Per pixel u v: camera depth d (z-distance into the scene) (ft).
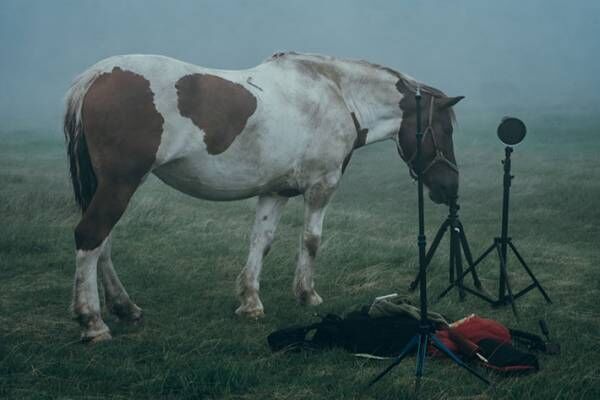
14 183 43.98
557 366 15.39
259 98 17.88
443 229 21.67
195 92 16.72
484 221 35.63
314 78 19.66
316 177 19.83
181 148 16.72
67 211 33.24
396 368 15.02
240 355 16.07
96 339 16.28
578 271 24.73
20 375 14.30
